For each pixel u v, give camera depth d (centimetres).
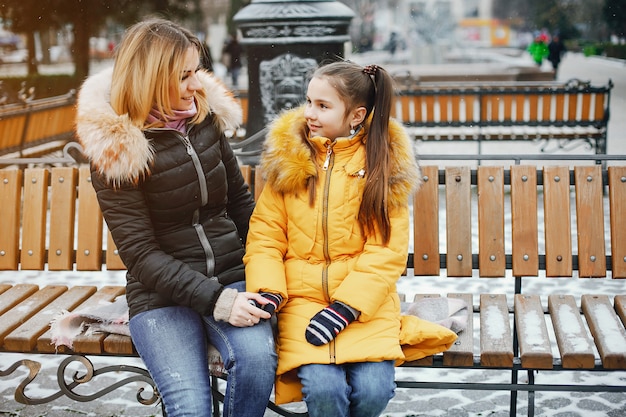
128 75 254
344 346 254
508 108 877
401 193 270
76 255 346
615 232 327
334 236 269
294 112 283
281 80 677
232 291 257
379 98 272
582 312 314
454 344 273
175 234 272
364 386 250
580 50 4134
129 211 260
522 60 2914
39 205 345
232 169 297
